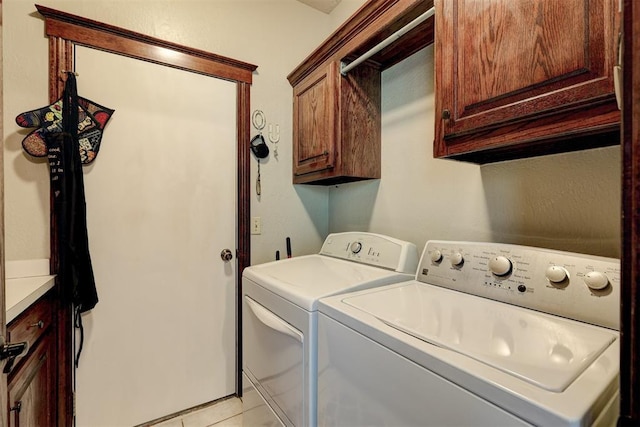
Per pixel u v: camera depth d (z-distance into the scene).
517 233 1.19
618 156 0.95
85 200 1.50
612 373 0.54
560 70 0.76
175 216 1.77
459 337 0.69
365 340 0.78
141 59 1.67
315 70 1.86
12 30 1.38
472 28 0.96
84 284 1.45
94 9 1.57
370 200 1.91
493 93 0.90
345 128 1.69
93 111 1.53
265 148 2.03
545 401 0.47
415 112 1.61
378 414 0.74
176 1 1.78
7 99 1.37
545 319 0.79
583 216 1.02
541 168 1.12
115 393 1.60
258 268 1.51
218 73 1.88
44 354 1.29
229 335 1.92
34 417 1.15
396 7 1.32
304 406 0.99
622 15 0.35
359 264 1.53
